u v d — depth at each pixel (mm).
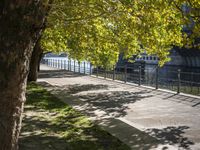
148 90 19516
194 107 13750
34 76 23734
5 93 4695
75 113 11812
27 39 4633
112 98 16344
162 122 10828
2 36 4520
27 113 11688
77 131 9203
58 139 8375
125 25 11367
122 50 13789
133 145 7801
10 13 4441
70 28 11953
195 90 18547
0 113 4742
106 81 25469
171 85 19922
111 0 9891
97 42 13633
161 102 15125
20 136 8547
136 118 11523
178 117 11664
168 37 9883
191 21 8188
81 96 16969
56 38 17719
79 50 17984
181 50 43688
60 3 10227
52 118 10922
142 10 9438
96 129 9391
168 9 8406
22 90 4859
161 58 11898
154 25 9992
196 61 45344
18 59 4637
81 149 7562
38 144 7902
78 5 10188
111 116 11625
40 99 14930
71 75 32156
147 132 9445
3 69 4621
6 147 4824
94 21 12078
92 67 32875
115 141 8156
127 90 19703
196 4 7355
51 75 32125
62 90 19172
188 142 8438
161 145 7871
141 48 13508
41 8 4688
